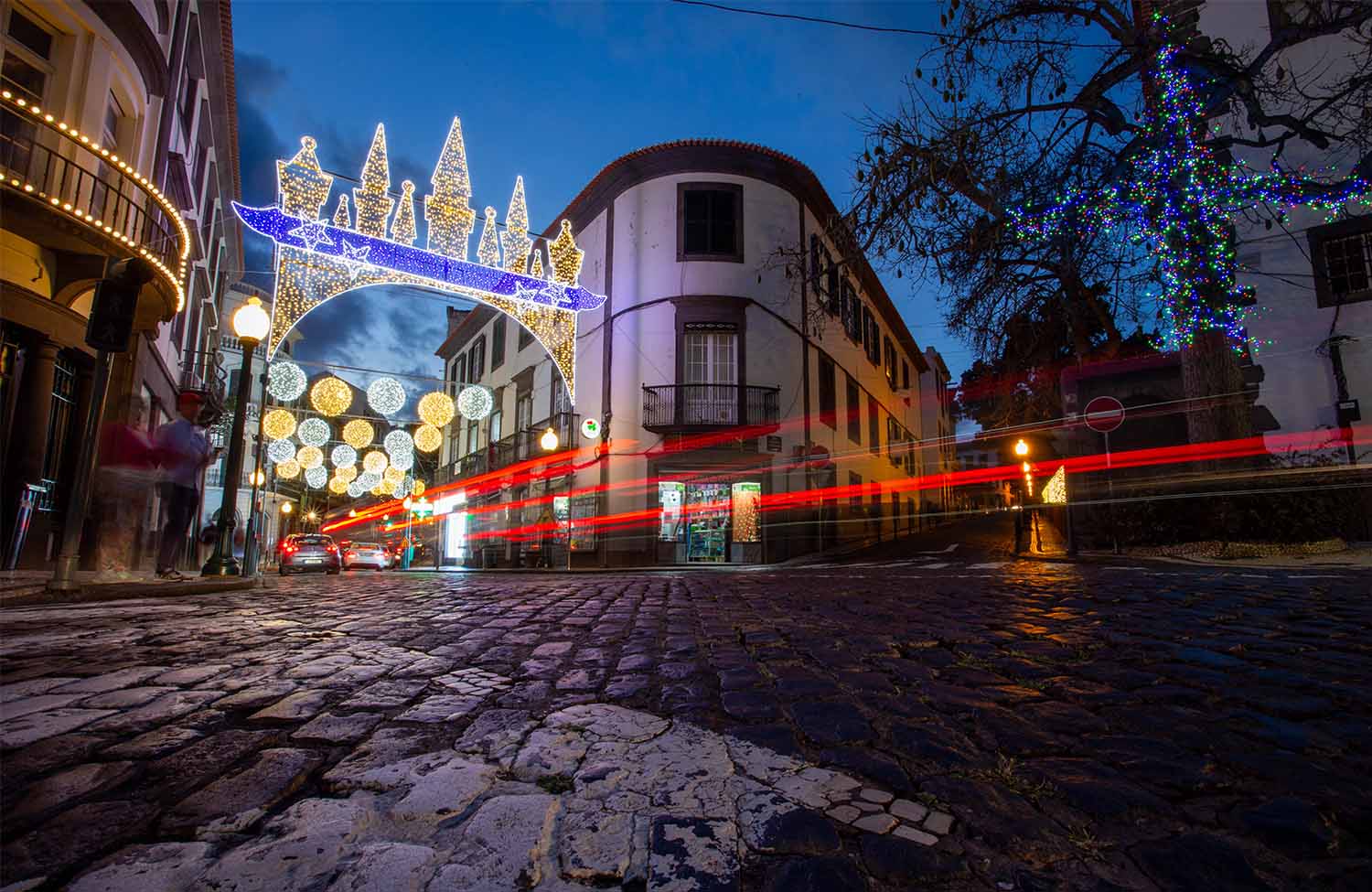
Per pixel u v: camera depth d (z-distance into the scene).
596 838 1.61
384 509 42.31
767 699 2.88
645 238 20.27
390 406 14.05
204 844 1.54
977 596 6.69
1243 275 14.62
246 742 2.28
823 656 3.76
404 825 1.68
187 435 9.02
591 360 21.11
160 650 3.99
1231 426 10.84
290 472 22.00
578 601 7.19
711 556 19.19
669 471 19.38
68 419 10.80
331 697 2.90
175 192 14.36
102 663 3.55
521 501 25.06
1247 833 1.62
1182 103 9.96
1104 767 2.05
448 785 1.93
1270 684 2.94
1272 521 10.27
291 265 14.41
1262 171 13.97
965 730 2.43
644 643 4.30
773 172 20.61
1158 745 2.23
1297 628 4.30
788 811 1.76
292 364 14.26
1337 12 10.75
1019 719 2.53
